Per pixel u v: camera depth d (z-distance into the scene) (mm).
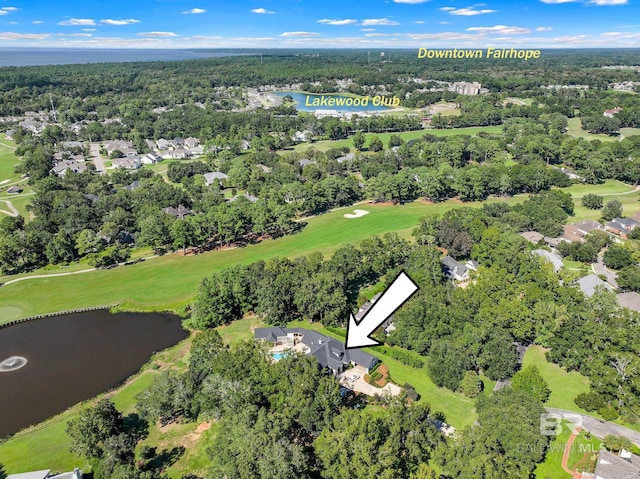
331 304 84812
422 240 114312
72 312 96250
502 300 79812
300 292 87000
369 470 47500
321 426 57375
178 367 76812
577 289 87688
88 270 114125
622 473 51125
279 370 63344
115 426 59969
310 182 163125
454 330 76938
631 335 70062
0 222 137500
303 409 57188
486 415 57469
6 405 68625
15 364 78750
